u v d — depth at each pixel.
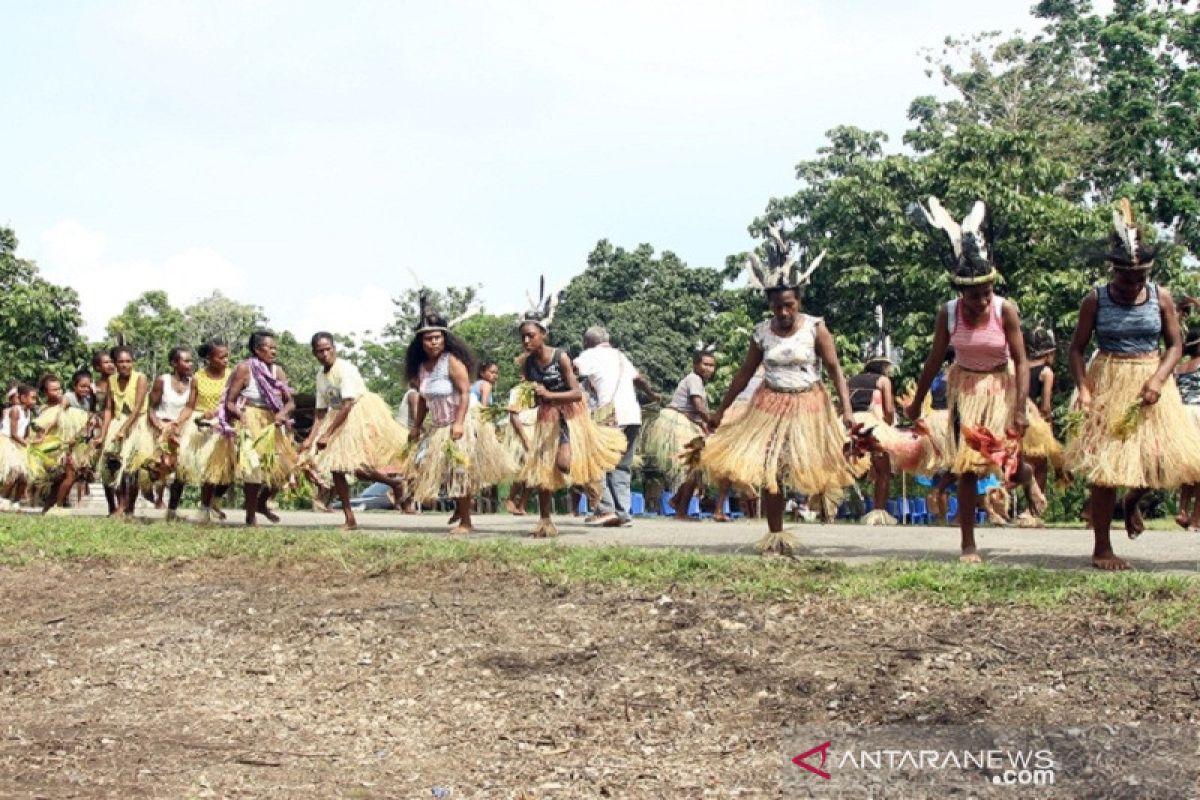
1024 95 30.27
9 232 31.53
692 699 4.78
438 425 9.62
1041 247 23.05
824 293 26.42
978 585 5.66
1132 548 7.89
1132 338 6.38
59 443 13.09
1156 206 27.16
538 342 9.36
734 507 17.03
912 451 7.96
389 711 4.98
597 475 9.39
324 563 7.59
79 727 4.96
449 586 6.70
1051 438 10.63
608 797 3.98
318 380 10.34
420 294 9.54
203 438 10.52
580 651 5.39
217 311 42.91
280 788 4.16
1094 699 4.36
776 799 3.88
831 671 4.85
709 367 13.33
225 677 5.56
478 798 4.03
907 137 30.33
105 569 8.07
